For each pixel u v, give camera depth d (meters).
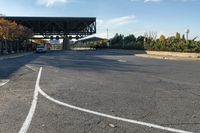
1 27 60.50
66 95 11.78
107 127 7.30
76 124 7.59
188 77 17.95
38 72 21.34
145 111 8.96
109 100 10.71
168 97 11.27
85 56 49.09
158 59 38.28
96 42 118.50
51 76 18.69
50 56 50.12
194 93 12.16
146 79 17.02
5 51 63.66
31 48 96.25
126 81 16.14
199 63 30.33
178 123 7.61
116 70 22.89
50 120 7.99
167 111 8.95
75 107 9.56
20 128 7.26
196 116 8.32
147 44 63.38
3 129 7.18
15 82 15.90
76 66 27.06
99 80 16.61
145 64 29.22
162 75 19.14
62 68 24.89
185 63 30.42
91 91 12.76
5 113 8.82
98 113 8.73
